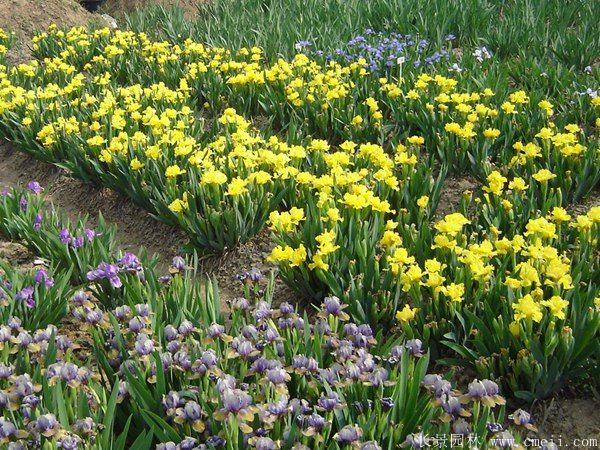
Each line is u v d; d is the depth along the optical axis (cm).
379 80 395
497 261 242
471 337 228
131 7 738
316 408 186
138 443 181
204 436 189
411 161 296
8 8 638
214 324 207
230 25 553
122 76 501
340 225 263
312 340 212
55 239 266
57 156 377
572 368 217
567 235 261
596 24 486
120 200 343
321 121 368
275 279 277
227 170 304
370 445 173
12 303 229
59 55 559
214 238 293
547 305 211
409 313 224
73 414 192
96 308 219
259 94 404
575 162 300
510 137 334
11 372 199
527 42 479
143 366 204
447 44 518
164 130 344
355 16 546
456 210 312
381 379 191
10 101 429
